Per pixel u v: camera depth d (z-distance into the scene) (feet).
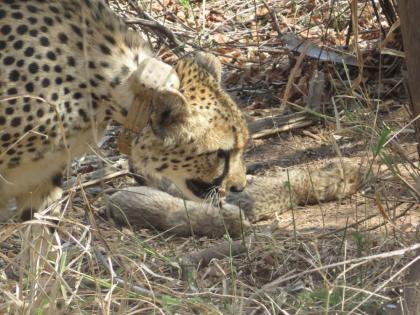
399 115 43.24
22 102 30.04
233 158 34.14
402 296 25.68
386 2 46.11
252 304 28.04
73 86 30.86
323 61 49.01
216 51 54.39
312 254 31.58
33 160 30.94
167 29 45.93
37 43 30.48
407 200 34.30
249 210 37.40
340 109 45.50
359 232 31.37
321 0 58.70
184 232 36.27
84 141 31.86
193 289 28.60
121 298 25.30
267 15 58.90
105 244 27.48
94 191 39.55
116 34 32.22
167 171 33.42
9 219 33.68
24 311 24.12
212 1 62.03
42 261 26.40
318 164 41.75
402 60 46.09
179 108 31.73
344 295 25.43
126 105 31.60
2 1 30.66
